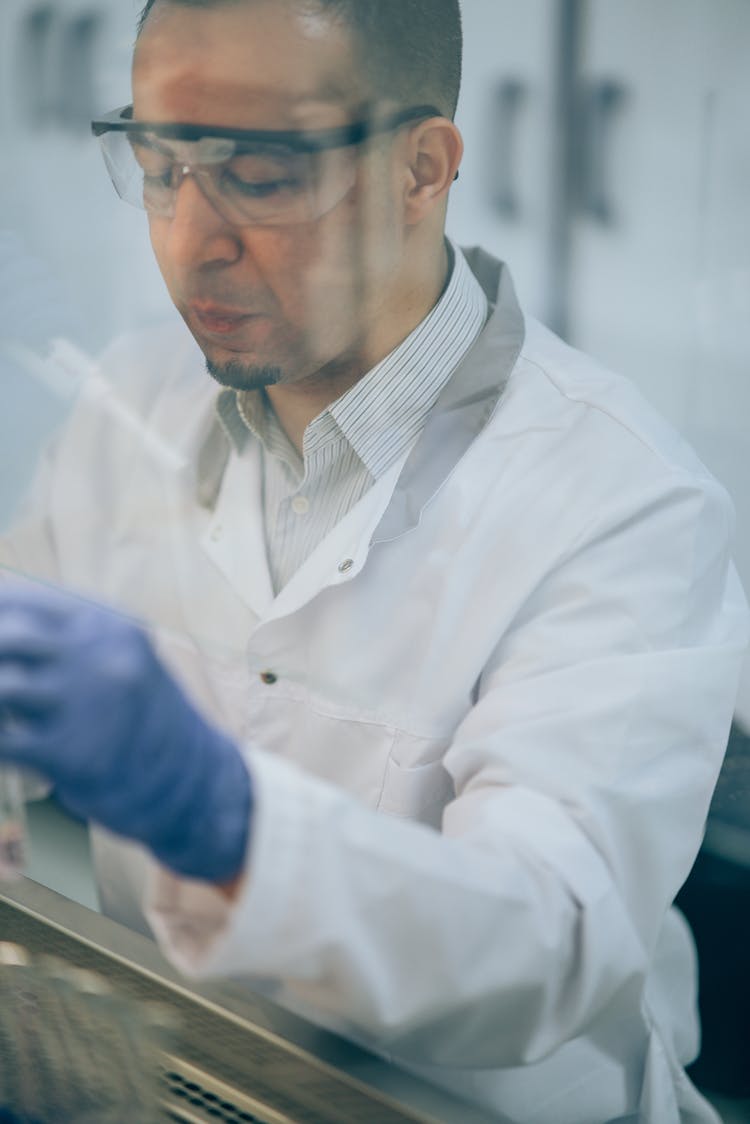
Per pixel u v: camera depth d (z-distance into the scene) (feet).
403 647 3.37
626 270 3.25
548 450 3.38
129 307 2.81
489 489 3.39
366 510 3.33
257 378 2.97
